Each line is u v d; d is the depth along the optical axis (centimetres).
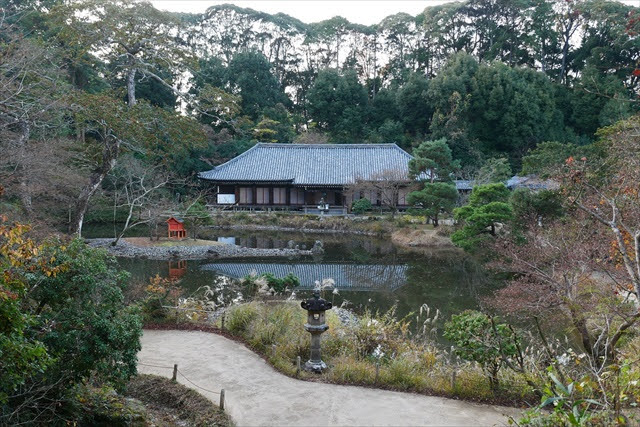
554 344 1299
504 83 6494
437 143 4025
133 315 805
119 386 773
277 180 5100
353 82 7519
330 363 1125
